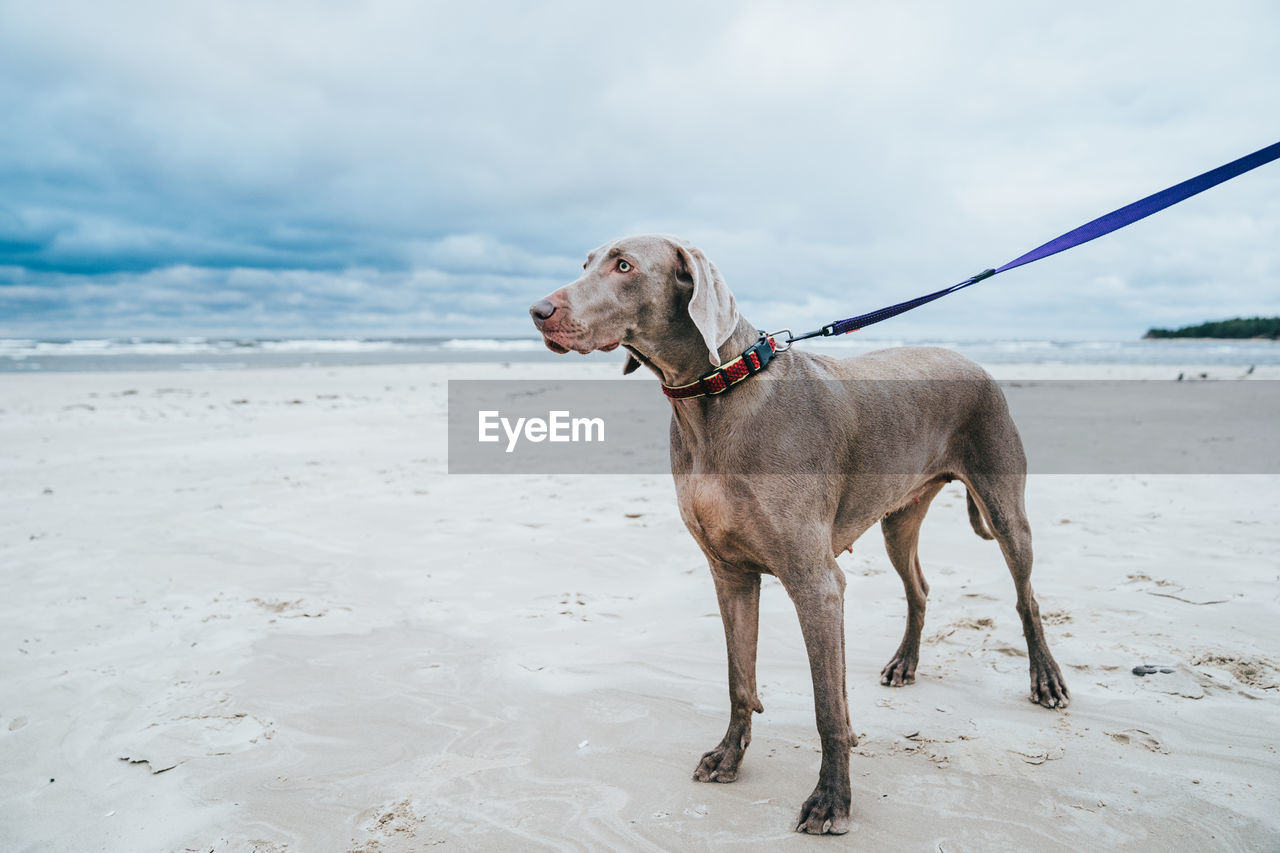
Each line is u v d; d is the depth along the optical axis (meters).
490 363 30.67
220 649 4.30
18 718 3.56
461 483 8.47
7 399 16.02
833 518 2.96
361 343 58.38
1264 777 2.86
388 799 2.92
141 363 29.11
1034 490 7.73
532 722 3.49
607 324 2.71
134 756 3.23
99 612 4.83
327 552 6.02
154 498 7.77
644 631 4.49
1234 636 4.07
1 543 6.23
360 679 3.94
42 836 2.74
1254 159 2.90
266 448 10.80
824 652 2.73
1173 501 7.05
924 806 2.78
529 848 2.59
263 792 2.98
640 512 7.12
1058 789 2.85
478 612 4.83
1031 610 3.57
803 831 2.65
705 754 3.10
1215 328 69.50
